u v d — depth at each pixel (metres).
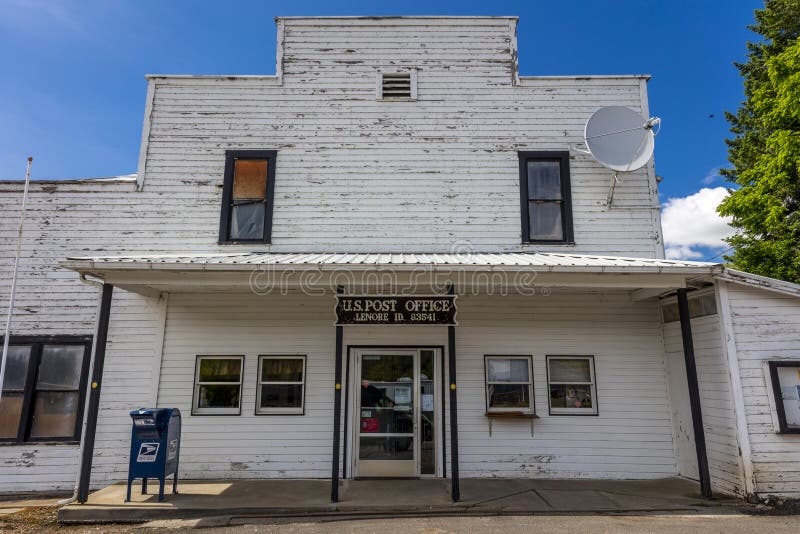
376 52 9.71
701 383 7.51
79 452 8.11
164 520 6.18
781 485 6.57
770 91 12.52
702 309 7.50
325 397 8.26
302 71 9.60
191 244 8.89
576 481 7.80
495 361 8.48
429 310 6.81
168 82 9.46
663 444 8.15
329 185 9.19
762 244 15.48
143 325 8.46
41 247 8.73
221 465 8.01
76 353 8.47
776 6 16.91
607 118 9.09
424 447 8.11
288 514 6.29
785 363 6.81
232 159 9.27
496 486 7.43
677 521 5.84
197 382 8.31
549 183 9.32
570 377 8.44
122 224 8.90
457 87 9.59
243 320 8.49
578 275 6.88
